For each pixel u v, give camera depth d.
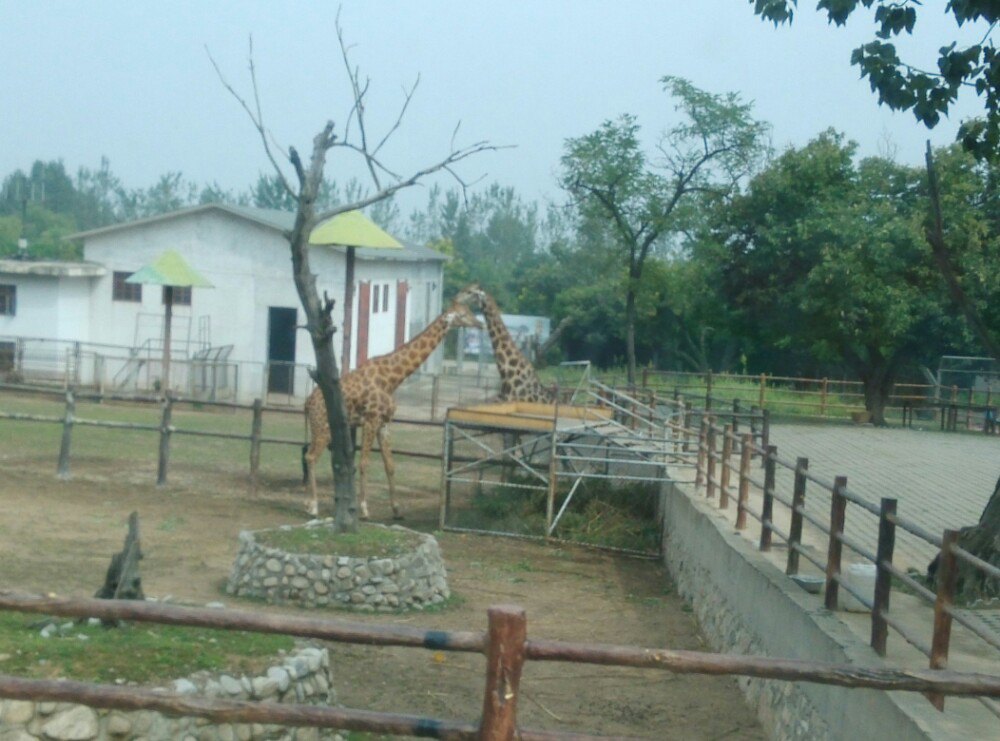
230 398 32.00
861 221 25.47
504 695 4.08
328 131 10.45
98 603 4.32
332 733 6.93
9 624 6.83
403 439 24.56
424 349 16.47
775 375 39.06
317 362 11.25
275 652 6.86
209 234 32.44
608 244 30.66
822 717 6.84
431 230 77.06
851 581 7.77
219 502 15.92
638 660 4.09
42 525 13.52
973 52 9.02
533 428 15.55
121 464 18.25
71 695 4.27
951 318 26.02
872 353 28.48
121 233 32.91
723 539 10.51
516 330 45.00
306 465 16.95
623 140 26.62
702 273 29.64
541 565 13.98
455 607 11.59
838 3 9.16
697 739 7.93
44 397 29.42
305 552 11.26
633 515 16.11
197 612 4.29
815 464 19.36
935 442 24.06
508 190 81.62
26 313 32.81
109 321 33.12
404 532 12.18
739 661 4.09
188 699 4.24
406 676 8.91
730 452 12.59
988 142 9.38
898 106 9.23
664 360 42.69
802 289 25.98
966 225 23.70
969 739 5.20
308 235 10.62
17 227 65.19
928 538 6.07
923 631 7.33
